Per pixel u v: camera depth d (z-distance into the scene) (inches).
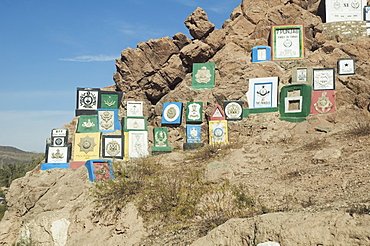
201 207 591.2
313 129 772.0
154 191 639.8
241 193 573.6
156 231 576.1
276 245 379.2
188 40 1013.2
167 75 981.2
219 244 445.7
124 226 599.2
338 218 372.8
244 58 960.9
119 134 861.8
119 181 693.3
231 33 1059.3
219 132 851.4
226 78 933.2
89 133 835.4
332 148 657.0
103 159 776.3
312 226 379.2
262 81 882.8
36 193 723.4
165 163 772.6
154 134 874.1
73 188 698.2
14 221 736.3
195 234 514.6
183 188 637.3
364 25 984.9
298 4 1072.2
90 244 596.1
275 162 675.4
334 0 1008.9
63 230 637.9
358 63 896.9
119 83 1002.7
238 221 446.9
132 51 1002.1
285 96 847.7
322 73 849.5
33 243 648.4
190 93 933.8
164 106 920.3
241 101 874.1
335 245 357.4
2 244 714.8
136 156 829.8
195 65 952.9
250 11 1065.5
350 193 488.1
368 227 348.5
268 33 1018.1
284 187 568.7
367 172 532.7
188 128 879.1
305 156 665.6
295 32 946.7
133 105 872.9
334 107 820.6
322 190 525.0
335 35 984.9
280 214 421.7
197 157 772.6
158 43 997.8
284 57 938.7
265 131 820.0
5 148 4970.5
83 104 881.5
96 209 643.5
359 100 820.0
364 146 633.0
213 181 653.9
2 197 1453.0
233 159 700.0
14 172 1649.9
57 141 827.4
